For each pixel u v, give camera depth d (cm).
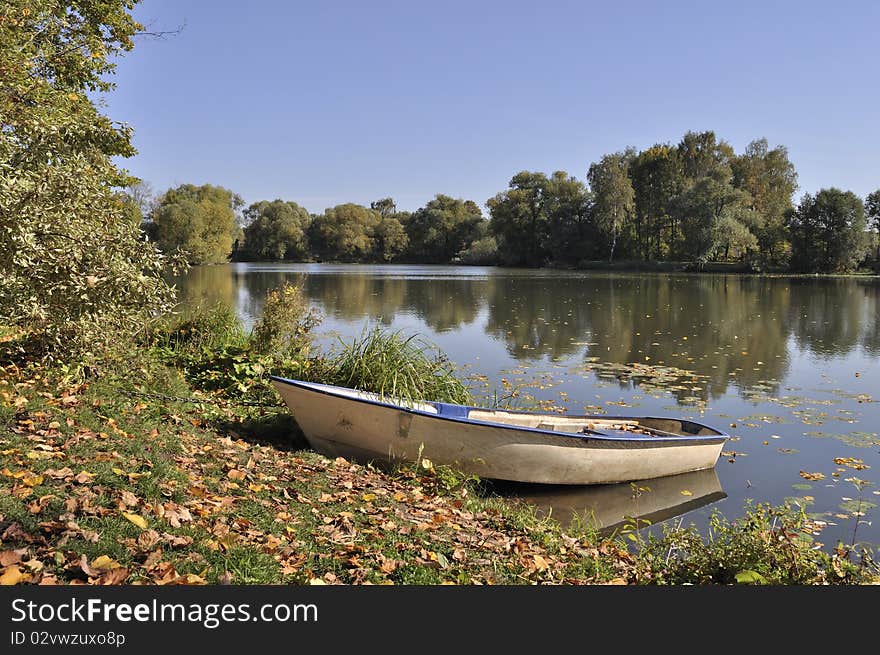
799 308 2747
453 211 10369
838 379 1263
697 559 449
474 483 670
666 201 7369
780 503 664
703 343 1722
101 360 725
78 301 636
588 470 693
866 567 459
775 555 430
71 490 409
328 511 479
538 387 1153
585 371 1306
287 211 9850
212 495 458
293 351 955
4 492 384
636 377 1258
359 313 2383
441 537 469
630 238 7725
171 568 338
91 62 1659
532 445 668
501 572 425
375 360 787
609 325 2094
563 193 7838
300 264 9244
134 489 432
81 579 322
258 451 617
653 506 665
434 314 2381
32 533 350
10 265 596
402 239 10112
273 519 440
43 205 616
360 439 665
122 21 1797
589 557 493
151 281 682
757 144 8675
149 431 581
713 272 6444
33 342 684
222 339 1055
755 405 1048
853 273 6322
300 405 667
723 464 784
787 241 6631
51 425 521
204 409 722
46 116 763
